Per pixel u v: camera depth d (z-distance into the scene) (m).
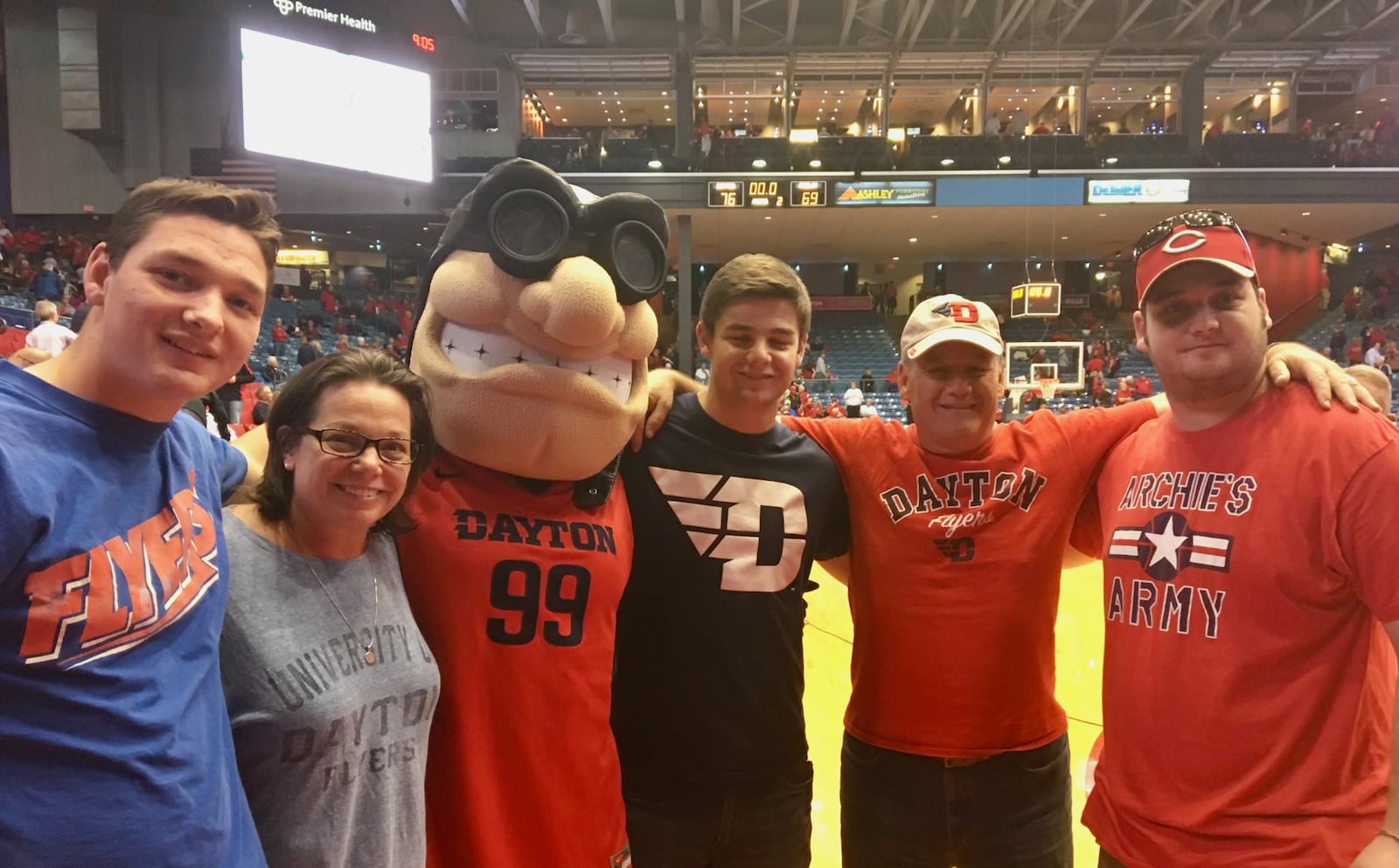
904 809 1.78
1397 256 18.83
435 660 1.37
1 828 0.84
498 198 1.41
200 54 15.09
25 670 0.87
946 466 1.83
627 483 1.68
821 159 14.85
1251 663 1.36
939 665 1.75
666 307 19.78
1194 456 1.49
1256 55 16.34
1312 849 1.28
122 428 0.99
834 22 15.95
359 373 1.24
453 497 1.44
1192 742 1.40
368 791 1.17
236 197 1.01
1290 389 1.44
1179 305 1.46
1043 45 15.73
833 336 19.28
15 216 15.27
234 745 1.10
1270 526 1.37
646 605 1.66
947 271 20.62
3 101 15.31
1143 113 17.98
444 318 1.46
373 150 13.75
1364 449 1.31
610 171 14.95
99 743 0.89
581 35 15.36
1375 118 17.80
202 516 1.08
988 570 1.75
